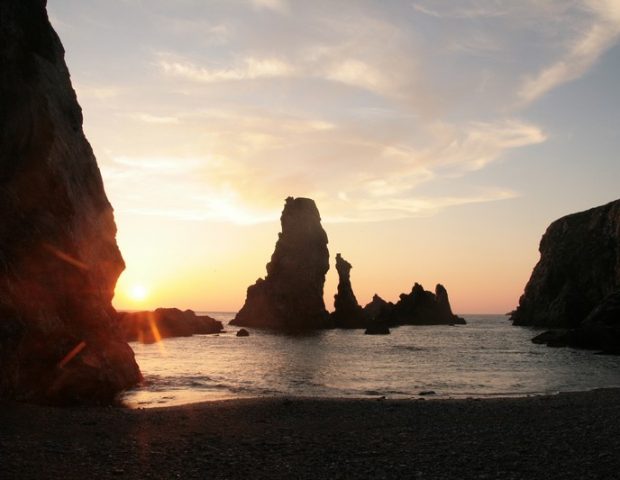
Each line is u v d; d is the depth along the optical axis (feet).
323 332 440.86
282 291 492.95
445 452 50.78
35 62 87.40
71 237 91.09
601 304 272.31
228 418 69.62
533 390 114.11
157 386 112.06
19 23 86.69
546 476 42.65
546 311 461.37
